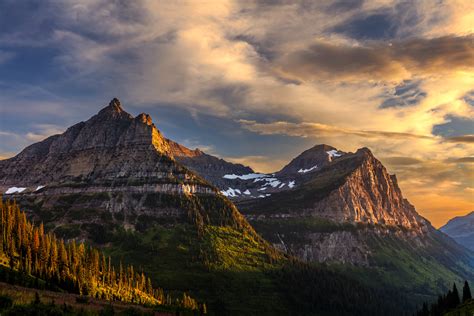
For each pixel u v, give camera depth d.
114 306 195.62
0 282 185.38
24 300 163.75
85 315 164.62
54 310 158.75
